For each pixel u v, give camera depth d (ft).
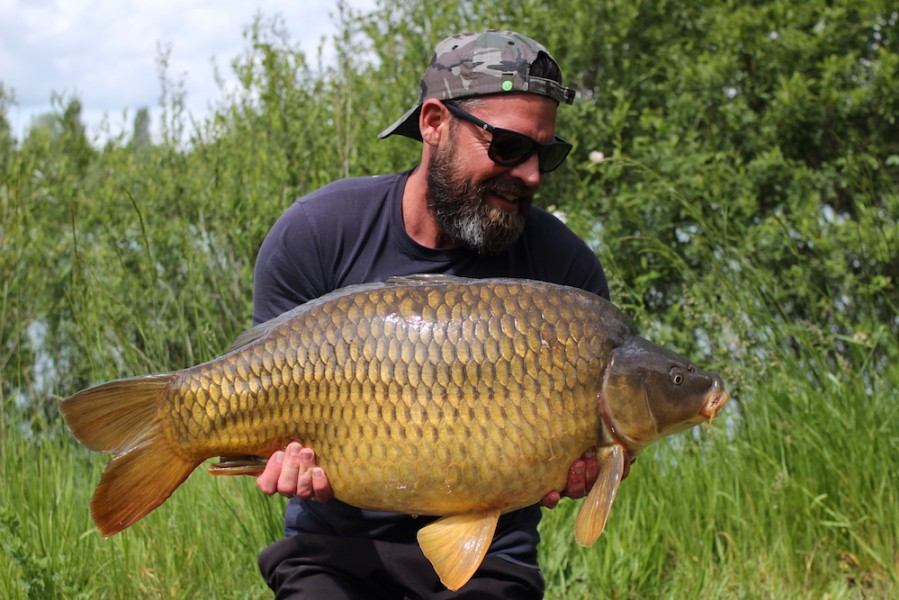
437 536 6.13
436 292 6.12
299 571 6.91
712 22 17.72
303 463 6.08
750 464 11.75
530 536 7.14
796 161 16.67
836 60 16.46
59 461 11.79
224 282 15.56
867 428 11.58
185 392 6.15
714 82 16.75
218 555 10.77
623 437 6.21
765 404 11.98
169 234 16.28
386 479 6.03
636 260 16.07
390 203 7.10
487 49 6.63
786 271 14.70
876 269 14.92
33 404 14.43
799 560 10.93
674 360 6.27
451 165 6.73
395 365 5.98
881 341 13.37
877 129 16.57
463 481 6.02
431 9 18.22
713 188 15.39
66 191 17.98
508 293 6.14
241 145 17.24
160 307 15.14
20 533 9.49
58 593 9.11
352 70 17.26
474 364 5.98
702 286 13.50
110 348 13.42
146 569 10.44
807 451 11.60
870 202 14.96
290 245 7.03
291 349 6.08
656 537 10.81
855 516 11.16
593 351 6.15
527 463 6.05
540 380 6.04
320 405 6.05
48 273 16.63
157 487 6.22
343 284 7.07
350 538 6.97
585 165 15.60
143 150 19.94
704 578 10.55
